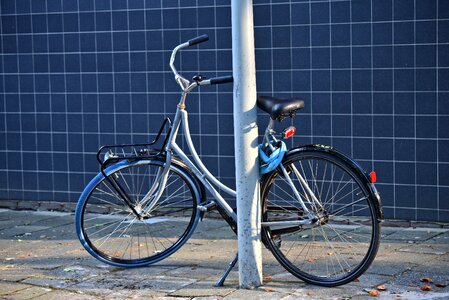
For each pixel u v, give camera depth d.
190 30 7.76
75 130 8.27
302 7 7.35
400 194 7.21
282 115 5.23
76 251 6.51
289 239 6.67
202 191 5.95
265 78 7.52
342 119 7.32
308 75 7.39
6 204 8.55
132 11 7.95
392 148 7.20
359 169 5.12
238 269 5.40
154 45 7.90
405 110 7.13
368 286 5.26
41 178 8.45
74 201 8.34
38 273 5.82
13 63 8.45
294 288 5.25
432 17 6.99
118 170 5.88
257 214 5.29
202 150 7.79
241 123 5.25
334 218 7.28
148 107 7.98
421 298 4.98
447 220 7.09
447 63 6.98
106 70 8.09
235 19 5.22
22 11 8.37
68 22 8.20
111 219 7.78
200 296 5.13
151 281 5.54
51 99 8.34
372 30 7.16
